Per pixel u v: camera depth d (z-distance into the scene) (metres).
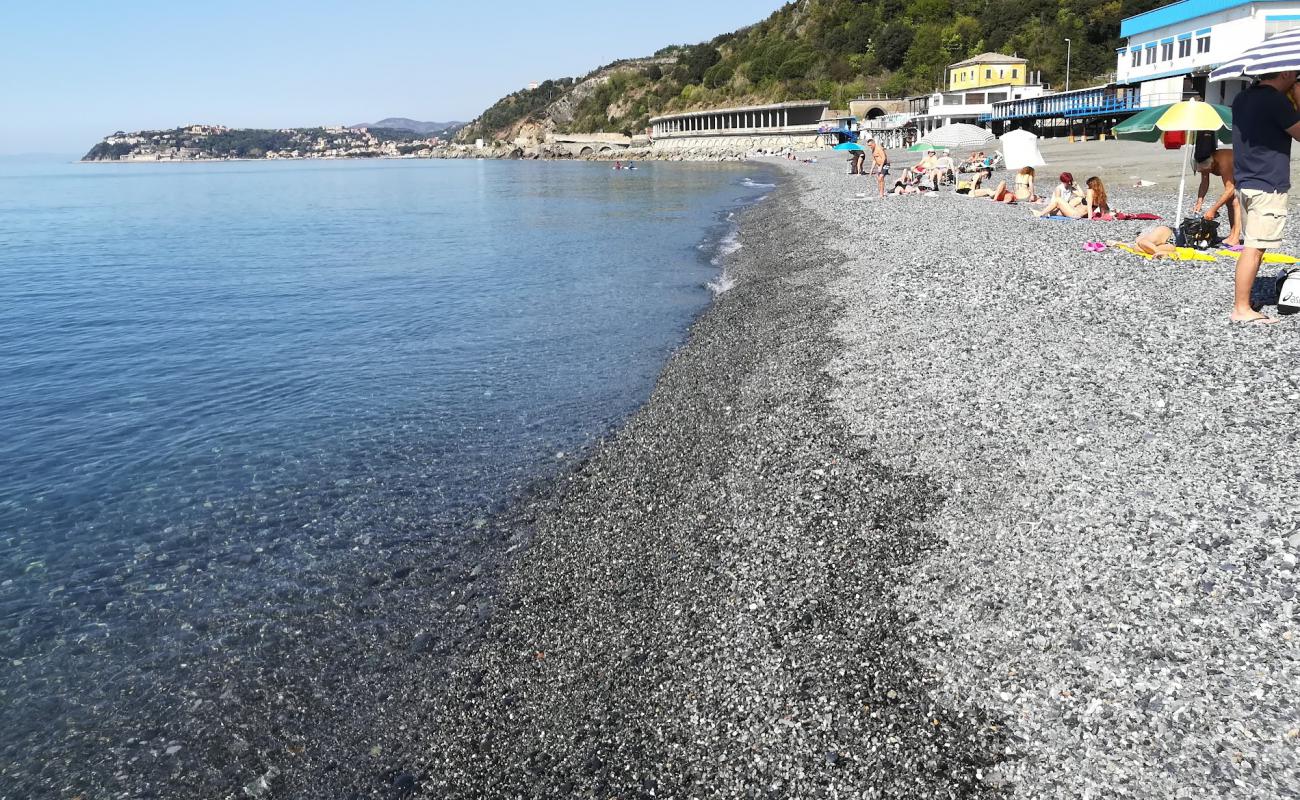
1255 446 7.19
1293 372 8.62
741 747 5.21
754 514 8.12
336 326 19.39
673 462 10.13
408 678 6.64
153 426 12.89
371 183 105.44
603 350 16.12
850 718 5.18
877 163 35.19
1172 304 11.77
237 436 12.34
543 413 12.70
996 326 12.03
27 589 8.26
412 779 5.60
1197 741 4.38
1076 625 5.44
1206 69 52.19
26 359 17.00
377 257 31.36
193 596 8.05
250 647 7.18
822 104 118.75
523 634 7.04
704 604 6.83
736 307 18.11
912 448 8.61
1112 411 8.46
